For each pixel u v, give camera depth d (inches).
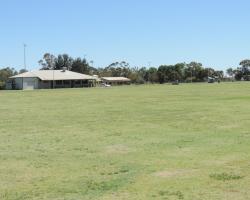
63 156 535.2
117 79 7337.6
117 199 341.1
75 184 390.3
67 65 7854.3
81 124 919.0
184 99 1846.7
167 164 472.7
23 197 350.9
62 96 2460.6
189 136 703.7
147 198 342.3
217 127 821.2
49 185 388.2
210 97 1967.3
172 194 352.2
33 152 567.8
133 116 1088.2
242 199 334.6
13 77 5438.0
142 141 654.5
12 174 435.2
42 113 1240.2
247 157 500.7
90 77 5930.1
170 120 970.7
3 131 808.3
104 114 1167.0
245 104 1462.8
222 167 450.3
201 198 339.3
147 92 2834.6
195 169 444.5
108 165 474.3
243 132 737.0
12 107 1523.1
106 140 671.8
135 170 445.1
